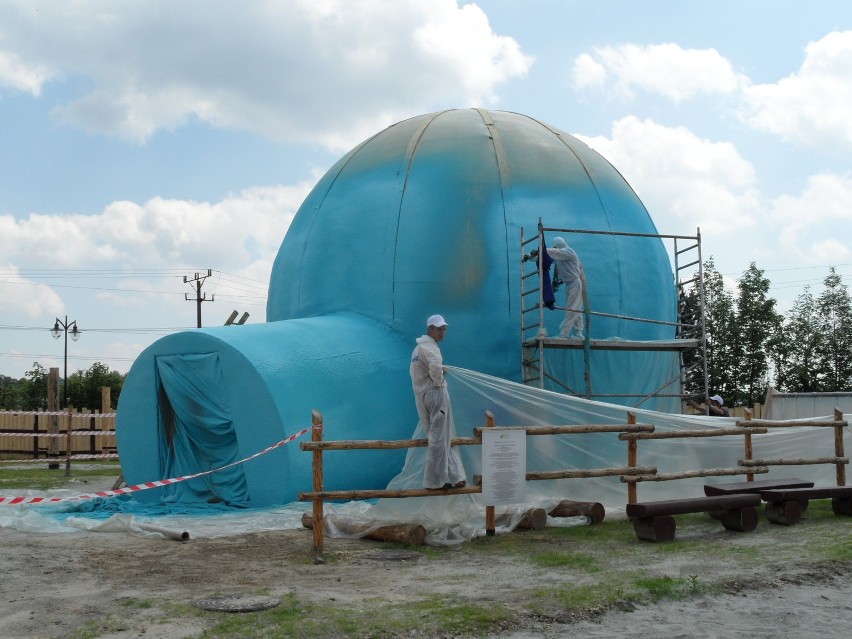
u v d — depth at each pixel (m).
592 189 15.34
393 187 15.03
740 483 10.07
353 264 14.83
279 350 12.58
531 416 10.12
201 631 5.33
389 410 13.25
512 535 9.02
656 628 5.58
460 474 8.75
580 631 5.50
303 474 11.82
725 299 32.66
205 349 12.58
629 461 9.66
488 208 14.45
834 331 34.62
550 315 14.16
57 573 7.17
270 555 8.05
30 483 16.61
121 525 9.69
